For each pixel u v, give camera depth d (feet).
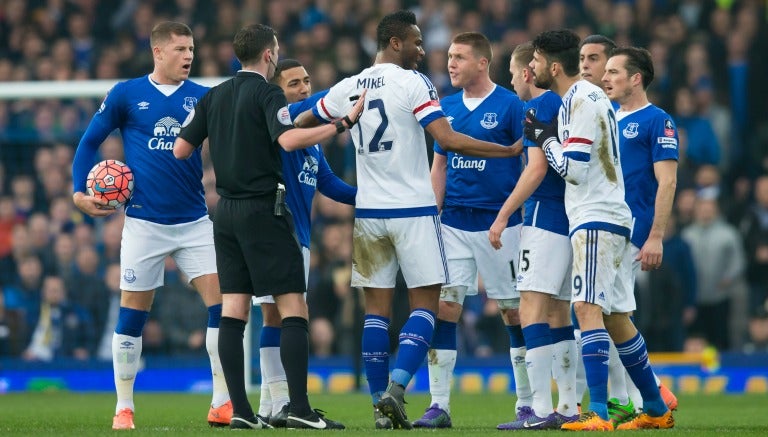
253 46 86.99
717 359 166.40
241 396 85.97
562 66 88.22
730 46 204.54
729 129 199.31
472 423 102.47
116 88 97.30
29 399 146.82
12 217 191.72
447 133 88.94
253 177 85.20
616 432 82.23
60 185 196.24
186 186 96.99
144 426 96.63
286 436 77.00
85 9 232.53
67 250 180.45
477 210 99.76
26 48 224.94
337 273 175.94
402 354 87.97
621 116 100.68
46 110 201.98
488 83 101.24
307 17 220.84
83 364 173.27
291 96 101.19
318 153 99.09
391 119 89.51
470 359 169.27
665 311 168.96
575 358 91.61
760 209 183.32
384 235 90.48
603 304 85.10
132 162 96.84
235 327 86.33
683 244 171.73
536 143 87.30
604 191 85.56
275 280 84.84
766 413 118.21
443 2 217.97
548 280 88.33
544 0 220.43
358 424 99.55
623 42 209.15
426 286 90.27
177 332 177.17
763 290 179.93
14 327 180.65
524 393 99.35
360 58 206.39
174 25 96.99
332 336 175.42
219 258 87.15
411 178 89.92
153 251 96.17
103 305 179.22
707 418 110.32
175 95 97.19
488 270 99.96
